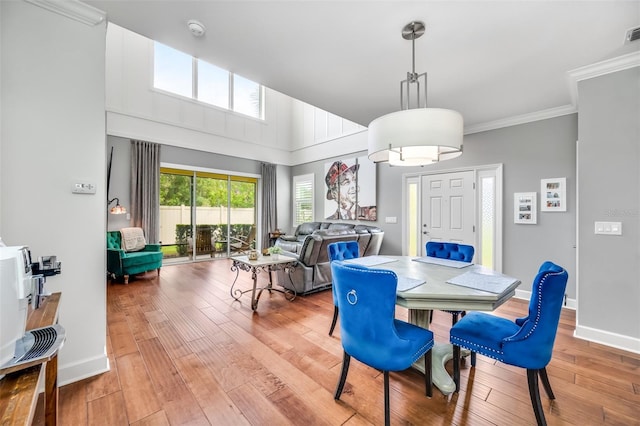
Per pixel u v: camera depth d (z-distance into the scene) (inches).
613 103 93.8
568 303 132.2
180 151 234.1
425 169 187.9
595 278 97.0
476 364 81.4
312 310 126.3
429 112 67.0
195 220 246.1
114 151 200.1
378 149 72.7
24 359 32.8
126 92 205.6
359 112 142.7
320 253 146.9
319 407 63.2
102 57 74.5
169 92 227.1
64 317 69.4
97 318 74.4
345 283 59.4
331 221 265.4
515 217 148.3
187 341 94.8
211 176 257.6
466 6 69.2
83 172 72.2
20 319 34.5
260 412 61.4
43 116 66.9
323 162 277.0
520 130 147.6
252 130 282.2
